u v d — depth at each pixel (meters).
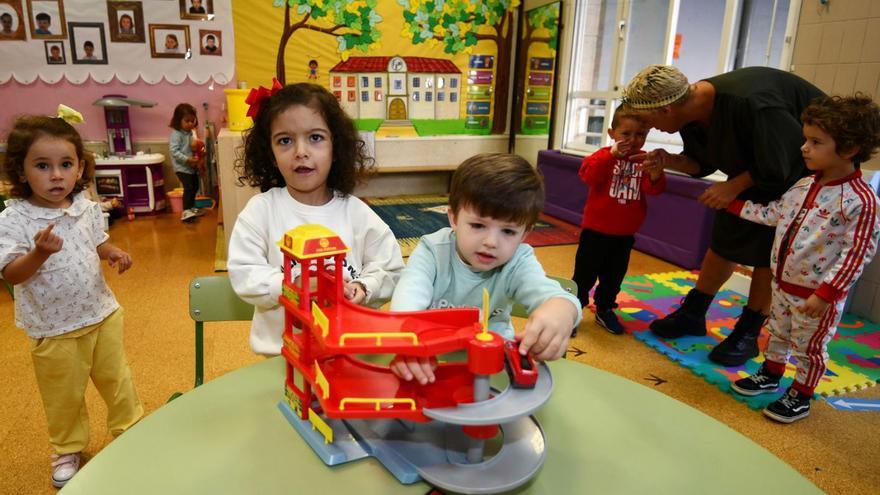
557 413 0.83
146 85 4.71
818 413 1.96
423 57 5.29
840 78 2.82
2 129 4.44
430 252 1.01
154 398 1.93
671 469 0.71
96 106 4.64
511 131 5.77
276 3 4.76
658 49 4.34
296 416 0.77
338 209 1.27
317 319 0.65
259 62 4.88
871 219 1.63
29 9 4.32
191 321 2.58
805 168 1.89
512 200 0.79
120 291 2.94
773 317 1.96
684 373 2.25
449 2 5.21
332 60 5.03
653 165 2.24
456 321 0.67
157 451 0.70
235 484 0.64
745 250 2.17
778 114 1.83
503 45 5.55
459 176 0.85
